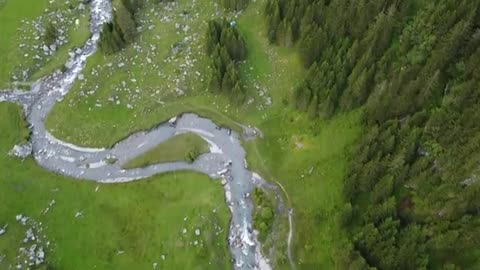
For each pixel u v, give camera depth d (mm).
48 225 75625
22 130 85312
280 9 86000
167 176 79438
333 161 75625
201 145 81875
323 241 69438
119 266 71500
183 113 85250
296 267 68750
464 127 63500
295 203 74000
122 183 79250
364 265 60062
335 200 72125
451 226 60469
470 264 60344
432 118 64875
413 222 63531
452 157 63000
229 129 83062
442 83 70125
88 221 75750
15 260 71812
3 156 82750
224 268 70375
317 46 79938
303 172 76312
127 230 74500
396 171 65688
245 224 73875
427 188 64438
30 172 81062
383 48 76062
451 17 68188
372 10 76688
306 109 80188
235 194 76625
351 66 76250
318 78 77000
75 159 82188
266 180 77188
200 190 77562
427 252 61531
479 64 65938
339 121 77875
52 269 71438
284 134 80500
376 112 71875
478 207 60906
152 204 76750
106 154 82500
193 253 71312
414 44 71812
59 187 79375
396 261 59500
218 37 86500
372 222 64250
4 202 77938
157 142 82875
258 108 83625
